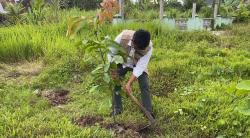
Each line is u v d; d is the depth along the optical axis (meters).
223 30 15.09
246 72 8.01
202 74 7.70
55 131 5.08
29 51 8.94
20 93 6.66
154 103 6.26
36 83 7.21
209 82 7.35
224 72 7.87
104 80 4.78
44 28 10.89
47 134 5.04
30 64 8.40
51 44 9.22
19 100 6.37
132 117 5.75
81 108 6.22
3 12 15.53
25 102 6.28
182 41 11.04
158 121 5.71
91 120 5.68
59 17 12.73
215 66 8.00
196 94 6.62
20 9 14.38
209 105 6.15
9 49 8.84
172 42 10.60
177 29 12.23
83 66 7.96
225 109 5.89
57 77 7.54
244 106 3.43
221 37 11.89
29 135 4.96
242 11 17.59
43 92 6.94
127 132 5.38
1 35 9.79
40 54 8.98
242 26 15.38
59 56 8.70
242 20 17.44
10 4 14.31
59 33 10.45
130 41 5.41
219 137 5.30
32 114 5.82
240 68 8.05
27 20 12.73
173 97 6.61
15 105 6.16
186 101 6.28
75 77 7.62
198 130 5.50
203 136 5.42
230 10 18.72
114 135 5.21
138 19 14.19
